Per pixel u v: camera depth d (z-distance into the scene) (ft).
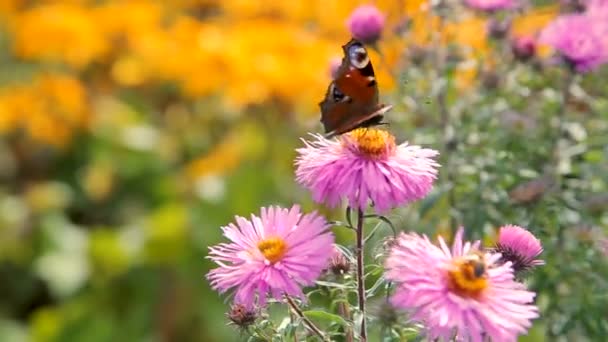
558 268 3.09
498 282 2.47
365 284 2.77
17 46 5.64
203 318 4.90
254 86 4.72
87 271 5.13
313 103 4.52
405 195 2.53
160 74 5.27
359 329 2.59
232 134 5.28
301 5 4.95
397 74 3.35
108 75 5.61
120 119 5.63
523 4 3.38
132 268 5.03
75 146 5.69
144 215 5.40
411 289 2.43
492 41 3.36
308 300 2.64
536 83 3.30
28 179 5.74
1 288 5.33
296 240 2.53
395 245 2.54
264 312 2.66
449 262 2.46
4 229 5.41
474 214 3.13
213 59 4.96
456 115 3.30
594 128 3.29
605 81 3.31
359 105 2.56
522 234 2.61
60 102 5.52
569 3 3.38
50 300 5.37
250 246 2.55
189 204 5.08
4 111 5.54
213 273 2.55
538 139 3.25
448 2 3.34
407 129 3.31
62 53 5.40
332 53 4.51
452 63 3.32
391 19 3.36
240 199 4.91
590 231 3.12
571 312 3.09
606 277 3.14
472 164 3.22
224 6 5.33
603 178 3.20
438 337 2.51
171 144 5.55
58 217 5.46
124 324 4.97
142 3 5.58
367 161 2.54
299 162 2.58
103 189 5.51
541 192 3.09
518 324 2.44
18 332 5.14
